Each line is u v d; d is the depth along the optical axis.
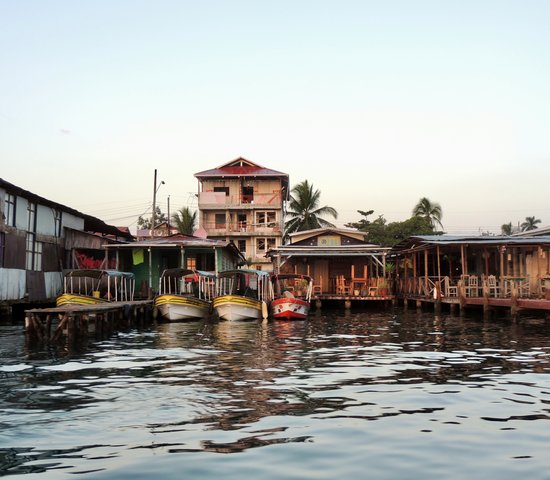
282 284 39.25
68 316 18.12
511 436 7.05
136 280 33.94
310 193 62.44
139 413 8.39
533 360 13.38
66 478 5.71
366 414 8.20
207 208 57.22
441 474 5.74
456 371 11.92
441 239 30.55
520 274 31.66
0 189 25.05
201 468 5.96
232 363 13.34
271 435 7.16
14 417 8.20
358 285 40.03
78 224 34.78
